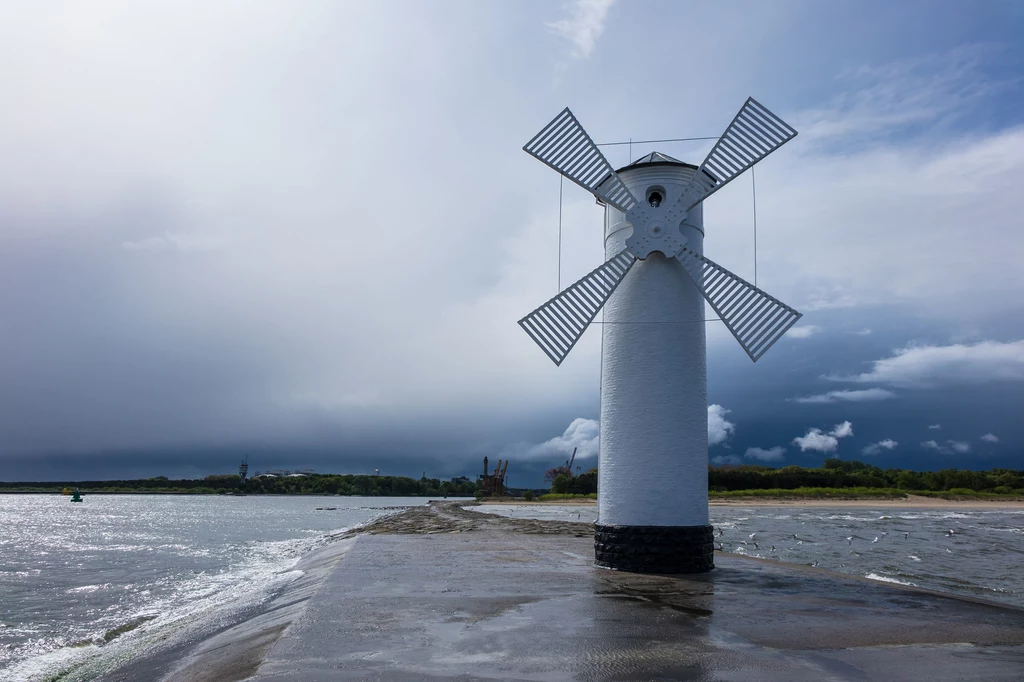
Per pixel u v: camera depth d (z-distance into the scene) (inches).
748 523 1568.7
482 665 238.1
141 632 496.1
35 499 6063.0
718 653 257.4
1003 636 294.2
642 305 520.4
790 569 524.4
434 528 1067.9
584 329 544.7
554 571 490.9
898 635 293.4
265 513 2945.4
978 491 3710.6
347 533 1226.6
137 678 311.0
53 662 411.2
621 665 239.0
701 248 544.4
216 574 855.7
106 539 1476.4
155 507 3855.8
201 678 261.9
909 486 3740.2
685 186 528.1
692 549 495.2
